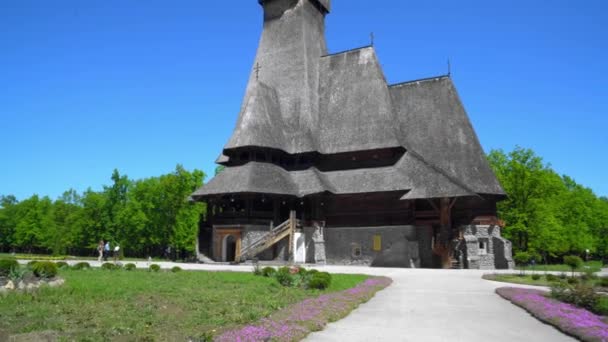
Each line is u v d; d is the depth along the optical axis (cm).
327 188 3997
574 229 5675
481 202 3850
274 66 4884
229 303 1441
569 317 1309
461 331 1218
